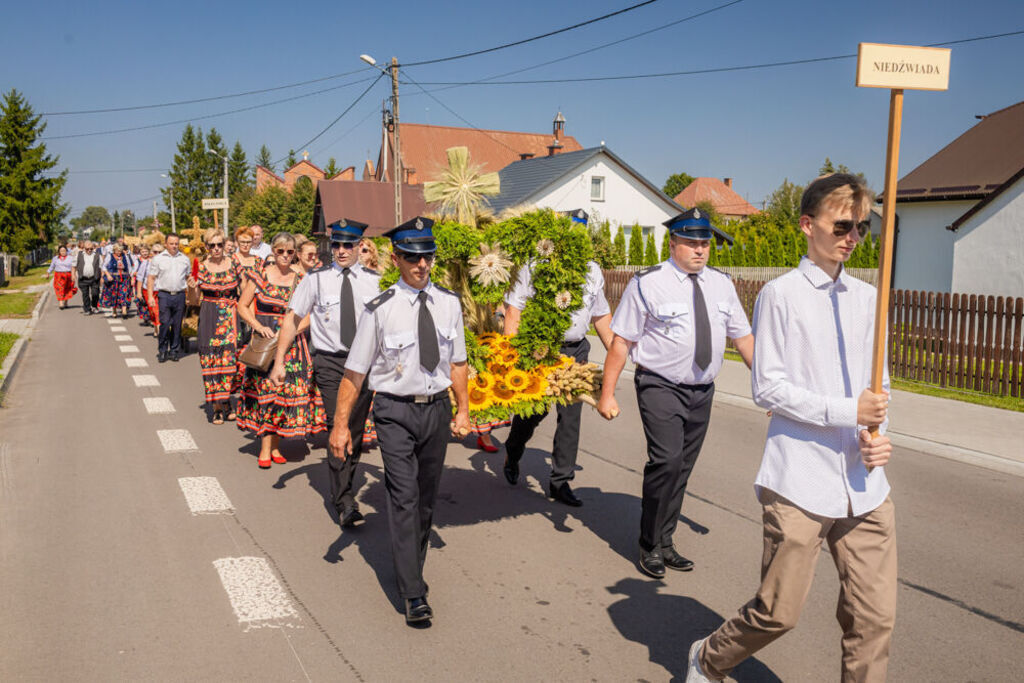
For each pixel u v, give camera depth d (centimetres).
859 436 251
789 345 263
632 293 426
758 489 277
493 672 337
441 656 350
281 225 5916
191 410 882
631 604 406
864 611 260
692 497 588
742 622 275
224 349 808
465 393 406
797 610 266
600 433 804
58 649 352
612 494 595
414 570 378
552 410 912
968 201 2227
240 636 366
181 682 325
